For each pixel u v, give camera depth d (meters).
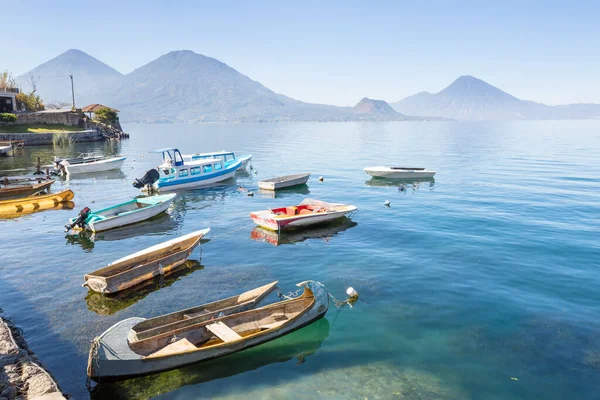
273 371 12.90
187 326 13.70
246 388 12.16
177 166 42.28
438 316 15.88
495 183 43.06
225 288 18.47
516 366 12.91
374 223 28.33
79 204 35.88
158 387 12.20
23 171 52.97
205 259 22.03
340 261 21.44
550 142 102.75
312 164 62.84
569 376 12.42
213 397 11.79
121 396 11.83
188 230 27.66
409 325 15.31
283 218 26.11
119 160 57.47
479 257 21.62
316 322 15.55
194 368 13.00
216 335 13.57
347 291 17.34
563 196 35.97
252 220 29.80
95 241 25.42
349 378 12.51
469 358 13.34
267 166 60.97
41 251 23.61
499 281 18.77
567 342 14.07
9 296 17.83
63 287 18.73
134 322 12.97
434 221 28.56
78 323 15.52
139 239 25.83
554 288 18.00
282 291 17.98
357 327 15.24
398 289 18.16
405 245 23.72
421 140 119.19
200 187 43.28
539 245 23.28
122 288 18.12
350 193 39.41
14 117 87.75
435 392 11.83
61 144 85.31
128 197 39.03
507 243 23.72
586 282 18.50
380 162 63.84
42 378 11.41
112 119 122.62
